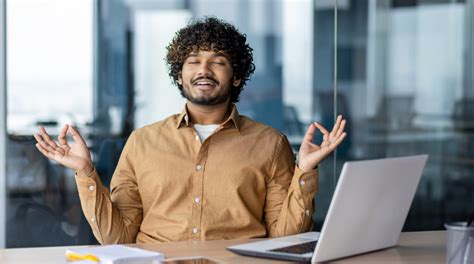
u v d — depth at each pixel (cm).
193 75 260
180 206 257
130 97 381
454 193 441
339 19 404
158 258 212
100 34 378
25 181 380
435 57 426
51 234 385
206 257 215
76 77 377
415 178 229
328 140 244
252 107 395
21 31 372
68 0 375
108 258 205
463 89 430
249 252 216
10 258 217
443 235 256
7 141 375
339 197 199
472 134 434
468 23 429
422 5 422
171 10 380
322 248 205
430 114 429
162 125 267
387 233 229
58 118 377
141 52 381
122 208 262
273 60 395
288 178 268
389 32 416
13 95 373
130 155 264
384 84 417
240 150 262
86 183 245
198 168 258
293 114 400
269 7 392
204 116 265
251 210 262
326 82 405
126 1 378
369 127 417
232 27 273
